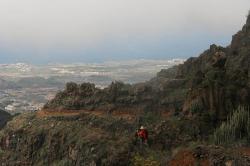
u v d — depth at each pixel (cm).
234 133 3388
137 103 4616
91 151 3744
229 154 3073
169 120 3809
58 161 4059
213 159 3036
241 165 2952
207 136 3509
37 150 4394
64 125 4394
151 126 3925
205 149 3158
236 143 3297
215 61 4003
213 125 3616
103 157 3628
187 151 3222
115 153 3575
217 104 3644
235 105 3609
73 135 4159
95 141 3844
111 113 4516
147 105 4534
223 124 3447
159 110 4434
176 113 4072
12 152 4631
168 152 3450
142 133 3622
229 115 3569
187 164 3127
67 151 4050
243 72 3881
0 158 4678
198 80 3922
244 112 3459
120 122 4197
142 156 3475
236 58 4612
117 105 4609
